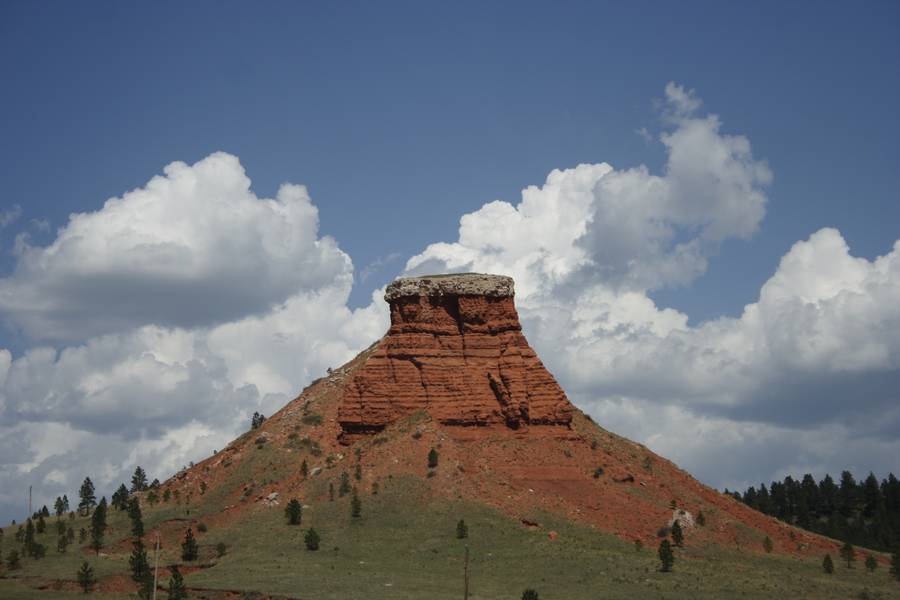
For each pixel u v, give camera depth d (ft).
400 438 626.23
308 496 600.39
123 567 539.29
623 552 547.49
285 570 512.63
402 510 576.61
